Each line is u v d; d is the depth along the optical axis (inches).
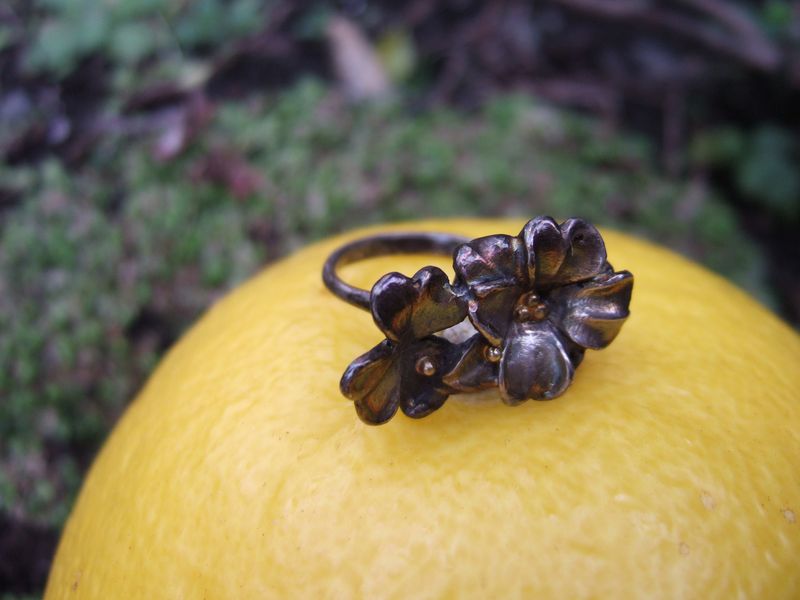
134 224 6.3
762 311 3.8
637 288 3.5
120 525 3.0
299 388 3.0
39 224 6.3
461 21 8.9
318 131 7.0
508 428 2.8
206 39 7.9
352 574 2.5
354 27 8.5
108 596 2.9
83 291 5.9
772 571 2.6
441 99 8.2
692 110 8.7
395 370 2.6
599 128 7.7
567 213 6.7
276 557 2.6
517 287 2.7
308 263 3.8
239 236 6.3
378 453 2.7
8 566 5.0
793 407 3.0
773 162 8.2
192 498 2.8
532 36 8.9
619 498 2.6
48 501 5.2
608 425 2.7
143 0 7.8
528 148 7.3
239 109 7.2
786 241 8.3
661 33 9.0
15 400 5.4
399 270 3.6
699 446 2.7
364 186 6.6
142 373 5.7
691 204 7.3
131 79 7.5
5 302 5.8
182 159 6.7
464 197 6.7
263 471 2.8
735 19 8.5
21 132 7.1
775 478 2.8
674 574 2.5
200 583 2.7
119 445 3.4
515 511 2.5
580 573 2.5
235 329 3.4
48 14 7.9
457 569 2.5
